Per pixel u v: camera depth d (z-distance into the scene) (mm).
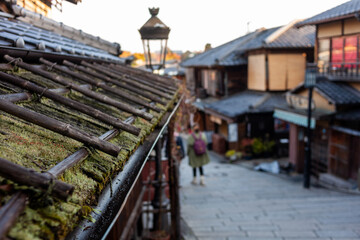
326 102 11812
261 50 16453
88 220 1019
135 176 1520
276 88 16438
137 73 5801
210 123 20453
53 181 944
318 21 11836
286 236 6324
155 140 2281
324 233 6375
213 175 12414
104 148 1424
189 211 7938
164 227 6055
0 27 3209
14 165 930
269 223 7047
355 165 10734
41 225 838
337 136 11539
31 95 1910
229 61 17969
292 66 16312
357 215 7293
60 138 1447
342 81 12188
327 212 7605
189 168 13836
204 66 20953
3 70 2246
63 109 1943
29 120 1380
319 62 13422
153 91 4215
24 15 4598
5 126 1363
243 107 15711
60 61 3635
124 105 2555
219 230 6668
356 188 10102
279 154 16234
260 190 10031
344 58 11922
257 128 16203
